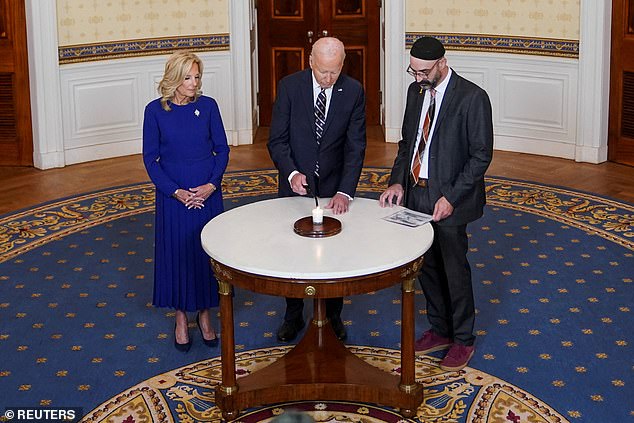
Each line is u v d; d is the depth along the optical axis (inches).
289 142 184.7
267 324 202.1
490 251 237.6
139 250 243.0
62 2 309.0
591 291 213.8
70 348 191.8
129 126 332.2
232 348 163.0
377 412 166.6
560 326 197.6
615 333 194.1
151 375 181.0
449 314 185.6
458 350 181.3
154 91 333.7
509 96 326.3
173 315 206.8
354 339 195.0
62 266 232.8
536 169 307.0
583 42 304.8
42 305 211.3
